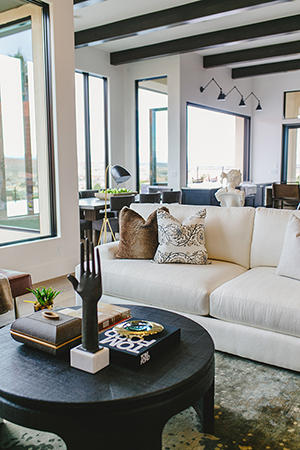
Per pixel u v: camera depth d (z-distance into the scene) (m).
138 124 8.09
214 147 9.13
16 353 1.47
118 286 2.66
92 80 7.39
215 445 1.52
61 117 4.17
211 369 1.42
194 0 5.17
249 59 7.65
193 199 7.58
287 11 5.67
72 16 4.22
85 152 7.36
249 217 2.85
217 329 2.25
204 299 2.27
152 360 1.40
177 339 1.55
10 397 1.19
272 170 10.42
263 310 2.07
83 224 5.06
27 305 3.33
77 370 1.33
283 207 7.64
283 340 2.03
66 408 1.14
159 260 2.78
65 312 1.63
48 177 4.18
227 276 2.52
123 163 8.16
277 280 2.32
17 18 3.74
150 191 7.61
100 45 7.10
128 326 1.57
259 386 1.94
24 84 3.87
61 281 4.02
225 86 9.09
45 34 4.03
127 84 8.00
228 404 1.79
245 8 4.89
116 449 1.17
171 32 6.49
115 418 1.15
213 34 6.48
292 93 9.99
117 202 5.16
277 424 1.65
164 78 7.65
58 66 4.09
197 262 2.73
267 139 10.41
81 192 6.39
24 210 3.94
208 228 2.96
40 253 4.02
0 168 3.69
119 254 3.00
